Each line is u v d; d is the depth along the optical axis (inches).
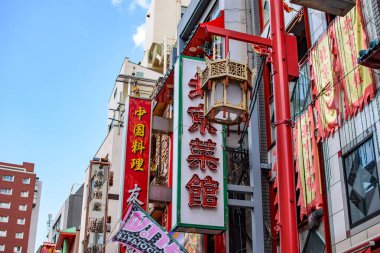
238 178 681.6
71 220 2196.1
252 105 376.2
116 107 1729.8
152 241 451.5
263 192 641.6
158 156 1009.5
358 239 434.9
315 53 550.9
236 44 754.8
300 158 545.3
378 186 420.5
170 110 972.6
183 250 447.5
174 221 608.1
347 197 460.1
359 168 450.9
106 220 1209.4
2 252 3737.7
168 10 1882.4
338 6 307.9
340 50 499.2
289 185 285.1
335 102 495.8
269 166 649.0
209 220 609.0
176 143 650.8
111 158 1505.9
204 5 965.2
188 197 616.4
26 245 3843.5
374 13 449.1
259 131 671.1
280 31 327.6
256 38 327.3
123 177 729.0
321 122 515.2
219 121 336.8
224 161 648.4
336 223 470.6
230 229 676.1
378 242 400.2
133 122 773.3
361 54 361.1
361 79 457.4
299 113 551.2
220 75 318.0
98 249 1209.4
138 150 751.7
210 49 845.8
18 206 3932.1
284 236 276.4
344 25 496.7
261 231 615.2
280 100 307.1
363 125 450.0
